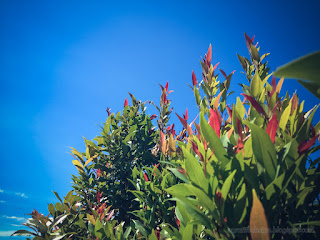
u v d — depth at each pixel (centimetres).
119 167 317
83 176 310
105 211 233
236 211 93
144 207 211
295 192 103
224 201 93
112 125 346
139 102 360
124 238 196
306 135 108
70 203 281
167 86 253
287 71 42
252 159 103
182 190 115
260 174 96
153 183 198
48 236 227
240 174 98
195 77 179
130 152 324
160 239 164
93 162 318
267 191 91
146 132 333
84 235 261
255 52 157
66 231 262
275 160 95
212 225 97
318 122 117
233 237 89
